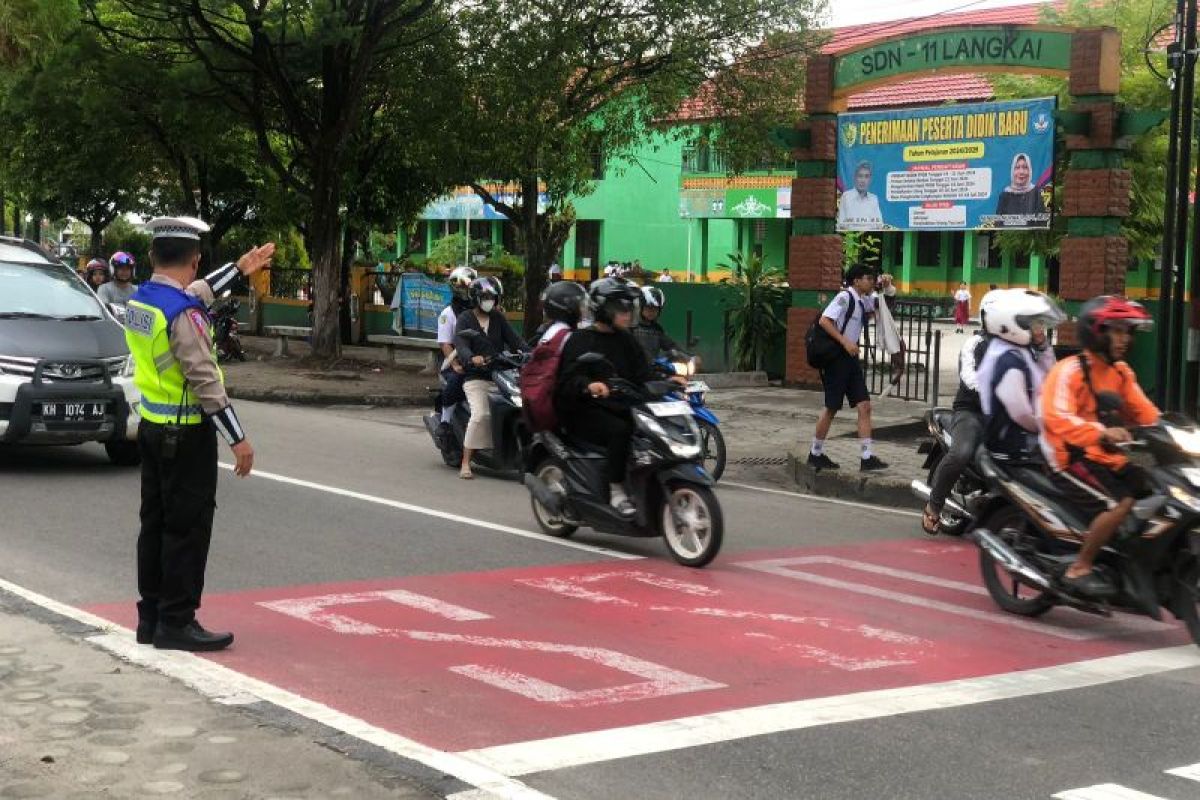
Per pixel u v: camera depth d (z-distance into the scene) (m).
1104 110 17.56
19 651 6.41
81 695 5.73
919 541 10.49
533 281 25.56
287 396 19.09
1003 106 18.67
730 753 5.31
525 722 5.66
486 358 12.31
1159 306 15.37
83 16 22.80
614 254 52.75
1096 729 5.79
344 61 22.09
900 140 19.81
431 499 11.41
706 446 13.20
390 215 29.05
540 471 10.04
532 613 7.68
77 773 4.80
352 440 15.10
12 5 20.52
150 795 4.62
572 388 9.40
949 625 7.72
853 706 6.00
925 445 10.43
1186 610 7.23
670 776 5.04
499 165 23.08
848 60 20.19
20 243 13.27
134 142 30.02
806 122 20.80
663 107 23.69
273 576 8.44
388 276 29.80
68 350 11.70
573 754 5.25
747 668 6.62
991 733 5.68
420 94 22.61
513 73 21.55
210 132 26.92
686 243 54.34
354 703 5.88
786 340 21.72
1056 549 7.86
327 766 4.96
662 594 8.27
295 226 31.50
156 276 6.51
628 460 9.30
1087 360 7.58
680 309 23.12
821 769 5.16
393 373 22.48
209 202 33.03
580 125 23.81
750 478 13.77
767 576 8.93
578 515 9.67
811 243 20.84
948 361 26.95
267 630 7.11
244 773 4.86
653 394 9.44
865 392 12.98
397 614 7.55
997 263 49.38
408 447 14.70
